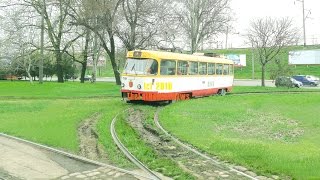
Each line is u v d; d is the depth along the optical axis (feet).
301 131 56.03
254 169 33.40
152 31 139.64
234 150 39.78
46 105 80.53
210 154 38.91
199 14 160.86
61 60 166.71
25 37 157.69
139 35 139.85
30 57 175.42
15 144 43.50
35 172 33.14
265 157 36.68
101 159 37.27
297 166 33.58
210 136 47.67
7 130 51.13
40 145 42.55
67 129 51.16
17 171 33.45
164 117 62.49
